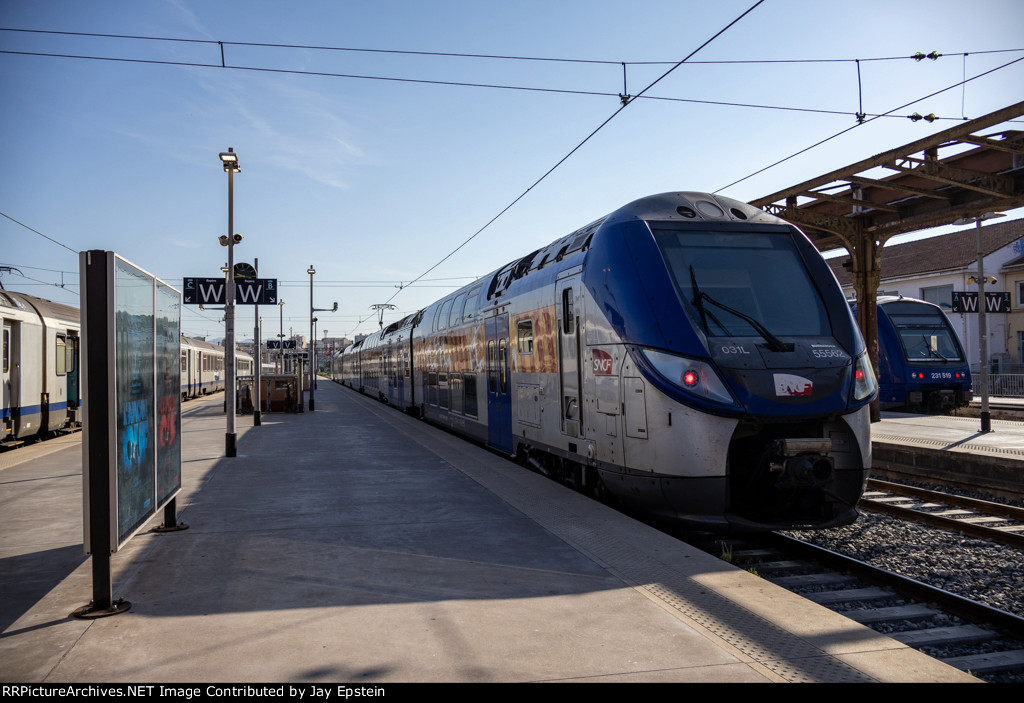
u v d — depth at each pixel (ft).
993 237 112.98
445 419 52.60
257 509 25.14
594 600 15.31
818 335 22.85
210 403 103.09
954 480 35.73
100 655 12.43
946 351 66.80
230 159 45.37
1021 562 21.61
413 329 70.79
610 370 23.86
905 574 20.89
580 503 25.53
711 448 20.79
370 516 23.85
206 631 13.58
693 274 23.27
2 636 13.37
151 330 17.60
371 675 11.63
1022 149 34.81
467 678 11.52
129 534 15.65
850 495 22.17
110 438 14.49
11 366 45.52
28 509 25.90
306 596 15.66
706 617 14.25
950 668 11.87
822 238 58.34
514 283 35.55
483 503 25.95
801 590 19.26
